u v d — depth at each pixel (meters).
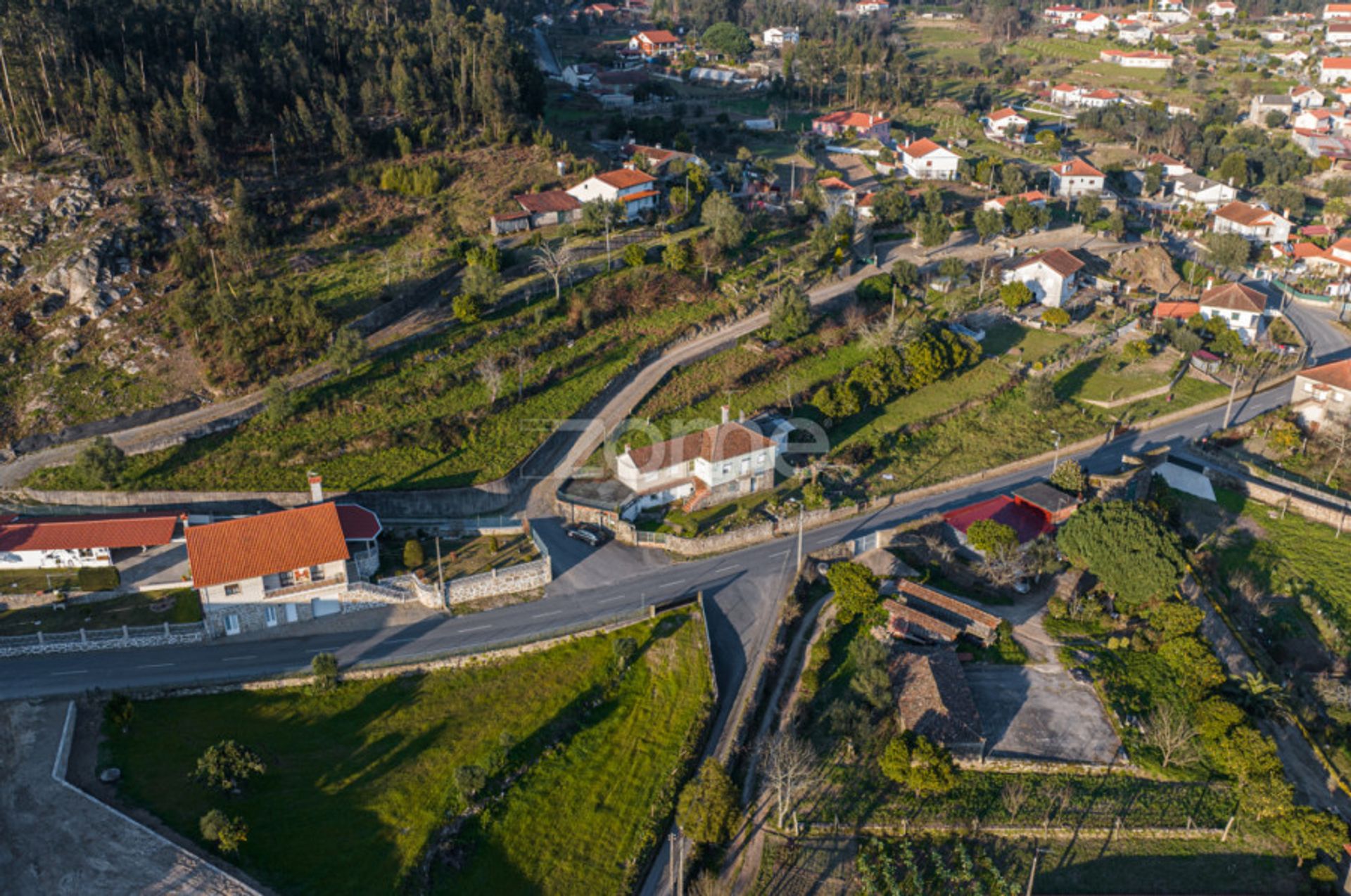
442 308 116.56
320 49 160.75
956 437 112.38
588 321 118.25
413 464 96.25
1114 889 61.09
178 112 130.50
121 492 90.56
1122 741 72.12
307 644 77.19
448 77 162.75
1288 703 75.88
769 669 77.25
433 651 76.00
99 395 100.56
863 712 71.88
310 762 65.88
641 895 60.84
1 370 103.31
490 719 70.62
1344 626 88.62
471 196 141.62
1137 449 114.19
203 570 76.25
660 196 150.88
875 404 114.62
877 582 84.44
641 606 82.06
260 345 106.06
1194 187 195.88
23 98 128.38
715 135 198.12
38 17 132.50
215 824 57.69
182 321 107.44
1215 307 142.50
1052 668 79.25
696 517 95.31
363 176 139.62
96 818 58.81
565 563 88.62
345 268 121.88
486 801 64.44
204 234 123.38
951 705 71.56
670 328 121.31
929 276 145.12
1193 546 98.38
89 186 122.62
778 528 94.38
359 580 82.69
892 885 59.69
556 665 75.50
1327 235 179.75
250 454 95.06
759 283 132.88
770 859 62.69
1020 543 91.12
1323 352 141.38
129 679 71.50
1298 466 114.44
